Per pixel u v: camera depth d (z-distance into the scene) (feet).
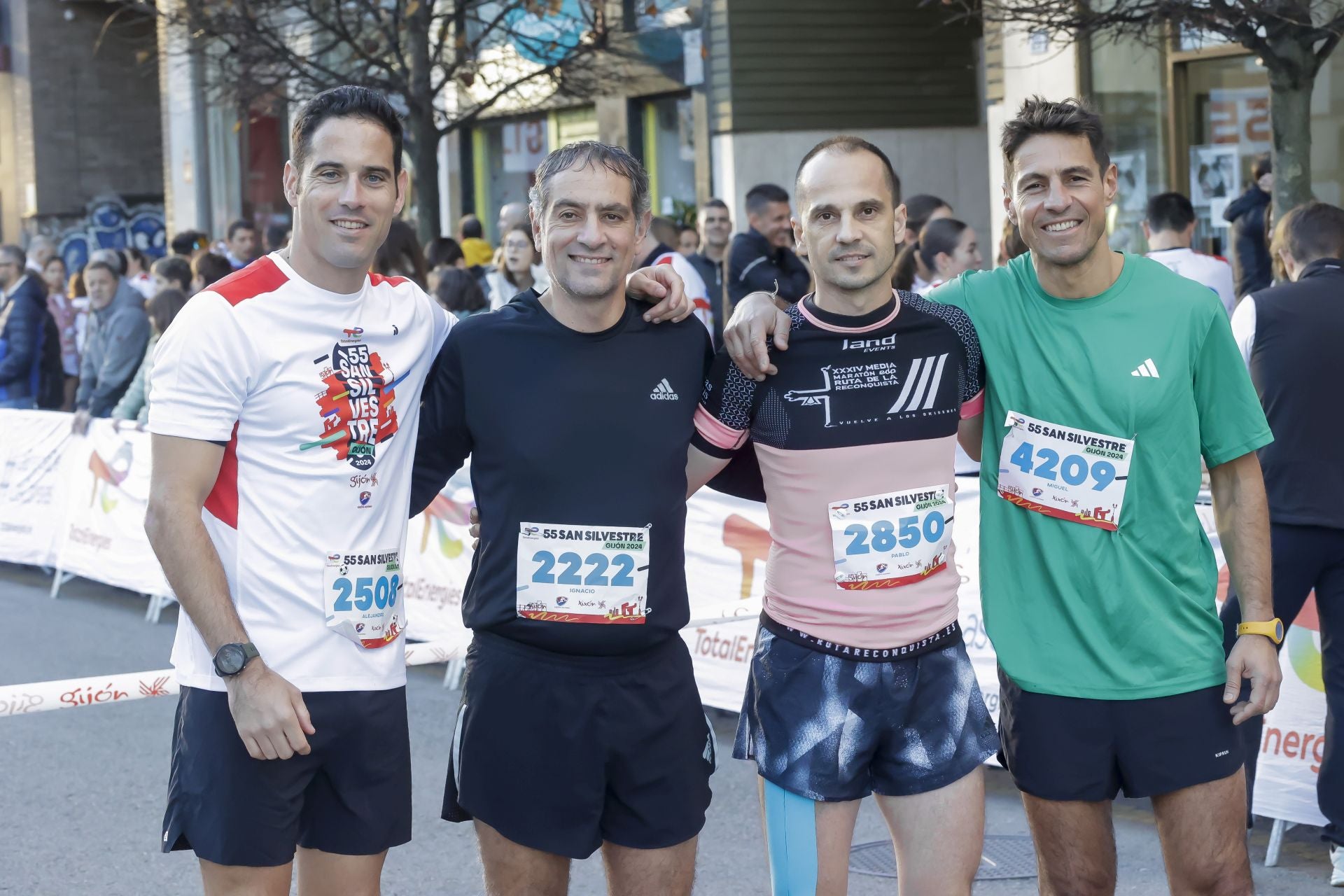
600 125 49.14
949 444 10.39
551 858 10.31
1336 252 14.17
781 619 10.43
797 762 10.28
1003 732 10.87
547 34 41.24
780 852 10.46
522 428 9.90
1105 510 10.29
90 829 16.38
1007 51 36.14
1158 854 14.87
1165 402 10.28
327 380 9.55
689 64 44.96
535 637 9.91
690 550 19.60
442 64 35.55
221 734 9.46
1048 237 10.23
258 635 9.45
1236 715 10.48
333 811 9.86
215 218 69.97
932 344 10.34
